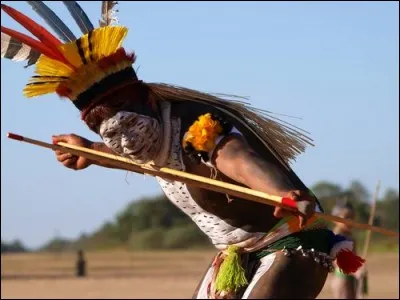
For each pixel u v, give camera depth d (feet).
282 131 24.77
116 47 23.44
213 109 23.91
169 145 23.81
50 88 23.79
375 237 207.21
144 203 367.25
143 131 23.52
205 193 24.26
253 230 24.30
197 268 170.40
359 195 165.89
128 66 23.75
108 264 199.82
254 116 24.53
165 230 344.69
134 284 115.75
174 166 23.97
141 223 362.94
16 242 358.84
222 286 24.54
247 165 22.16
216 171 23.57
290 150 25.04
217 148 22.66
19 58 24.17
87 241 369.30
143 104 23.76
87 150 24.82
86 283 119.24
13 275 148.15
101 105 23.58
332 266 24.89
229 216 24.35
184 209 25.27
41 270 171.42
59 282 123.65
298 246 24.02
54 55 23.29
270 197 21.54
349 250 24.84
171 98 24.25
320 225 24.44
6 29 23.32
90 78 23.49
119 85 23.57
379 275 125.29
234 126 23.53
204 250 301.43
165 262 205.67
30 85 23.66
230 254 24.62
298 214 21.44
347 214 57.36
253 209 24.22
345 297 58.23
